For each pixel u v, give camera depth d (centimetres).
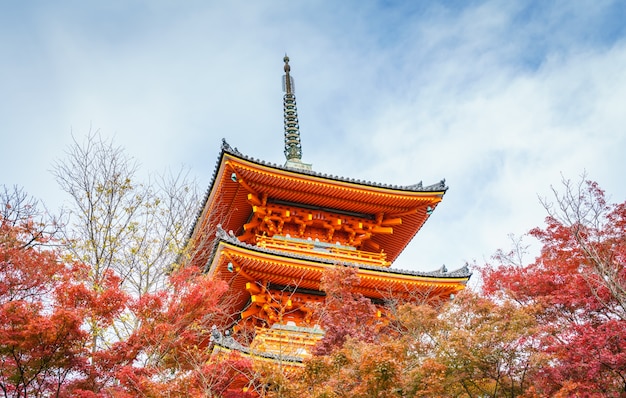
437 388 1747
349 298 2341
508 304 1873
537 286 2088
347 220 3344
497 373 1841
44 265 1761
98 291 1841
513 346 1820
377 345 1795
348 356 1716
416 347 1923
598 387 1745
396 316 2252
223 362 1900
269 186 3094
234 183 3059
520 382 1897
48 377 1591
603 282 1856
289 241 3225
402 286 2866
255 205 3153
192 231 2853
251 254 2689
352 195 3186
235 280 2819
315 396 1628
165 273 2256
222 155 2906
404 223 3444
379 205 3281
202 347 2670
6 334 1505
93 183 2305
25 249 1781
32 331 1509
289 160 3847
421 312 2042
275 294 2872
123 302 1761
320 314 2369
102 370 1678
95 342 1866
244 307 2984
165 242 2336
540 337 1845
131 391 1655
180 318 1862
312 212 3284
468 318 1956
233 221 3347
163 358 1869
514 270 2197
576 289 1966
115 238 2178
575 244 2112
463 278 2881
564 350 1789
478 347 1808
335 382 1681
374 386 1653
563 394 1677
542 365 1798
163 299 1888
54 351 1556
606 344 1783
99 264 2108
